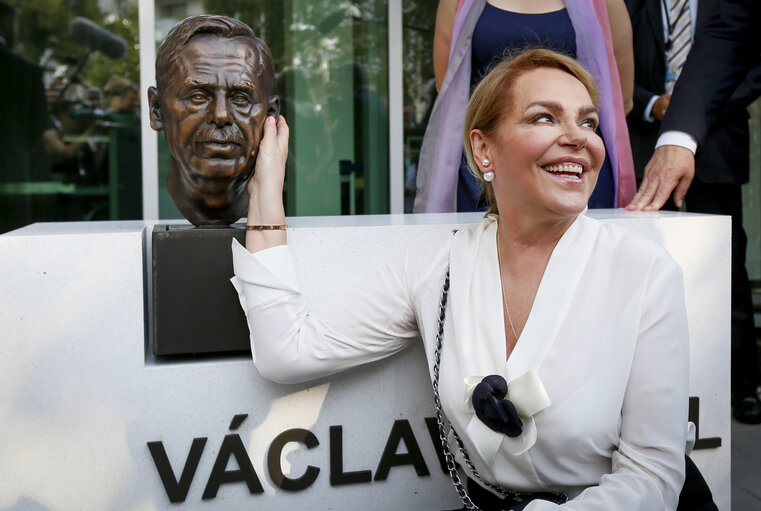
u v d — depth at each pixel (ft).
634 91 9.81
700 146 7.80
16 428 4.91
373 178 13.87
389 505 5.49
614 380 4.14
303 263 5.29
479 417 4.21
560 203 4.17
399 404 5.43
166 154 12.96
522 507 4.08
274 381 5.04
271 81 5.10
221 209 5.13
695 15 9.59
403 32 13.61
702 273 5.84
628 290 4.20
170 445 5.10
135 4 12.63
